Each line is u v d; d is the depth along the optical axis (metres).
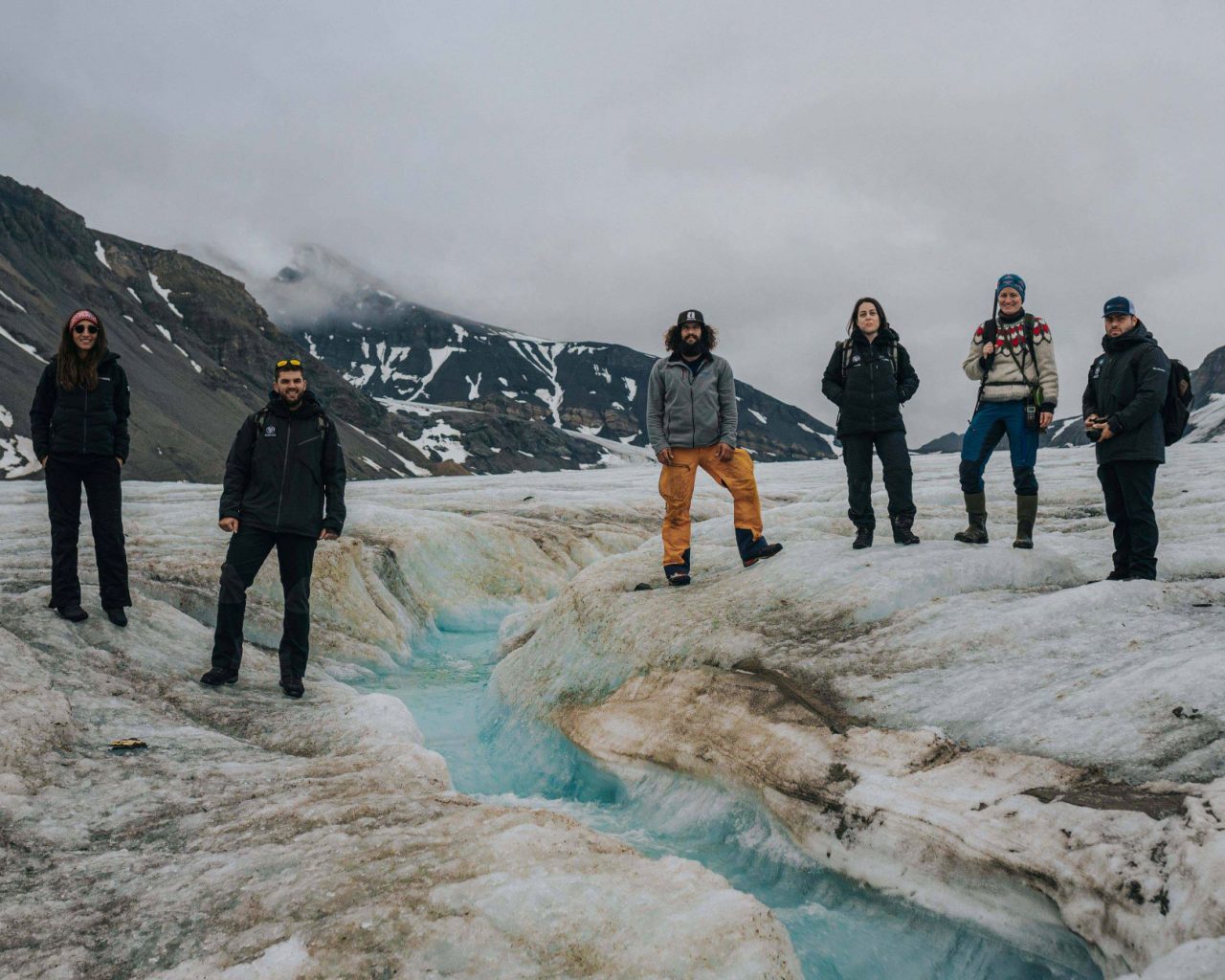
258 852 3.52
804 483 28.38
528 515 19.09
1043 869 3.36
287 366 6.31
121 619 6.83
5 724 4.53
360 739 5.30
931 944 3.69
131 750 4.80
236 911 3.05
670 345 7.56
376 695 6.26
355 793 4.29
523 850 3.47
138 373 155.38
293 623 6.50
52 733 4.71
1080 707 4.15
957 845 3.71
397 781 4.53
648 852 4.81
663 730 5.72
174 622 7.41
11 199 193.38
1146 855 3.11
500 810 3.97
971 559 6.34
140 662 6.39
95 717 5.18
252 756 4.93
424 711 8.47
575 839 3.64
